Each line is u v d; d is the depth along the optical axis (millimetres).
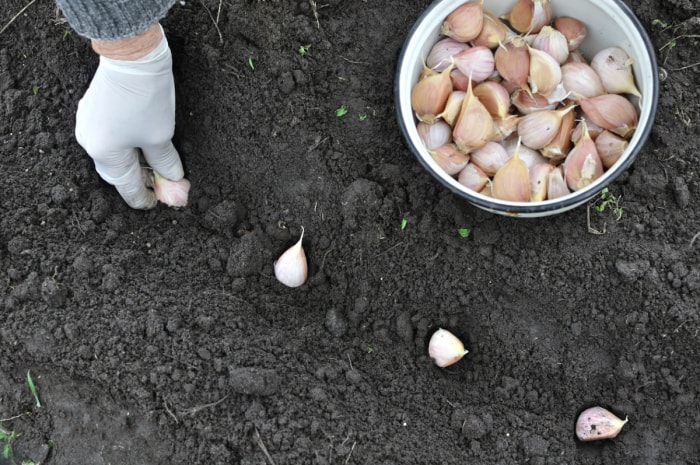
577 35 815
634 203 834
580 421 827
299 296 857
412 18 860
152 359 797
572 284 825
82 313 810
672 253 820
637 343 821
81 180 852
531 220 829
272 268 856
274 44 845
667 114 844
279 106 852
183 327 811
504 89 806
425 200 840
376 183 844
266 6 842
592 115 796
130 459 784
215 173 868
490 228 829
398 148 852
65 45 857
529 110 805
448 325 850
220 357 805
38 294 812
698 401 818
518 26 822
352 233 845
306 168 853
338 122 855
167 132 815
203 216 864
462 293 838
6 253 829
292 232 855
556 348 834
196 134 868
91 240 842
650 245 824
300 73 845
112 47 742
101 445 789
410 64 802
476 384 847
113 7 684
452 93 807
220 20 843
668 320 813
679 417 821
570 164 795
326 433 793
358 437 797
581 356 833
